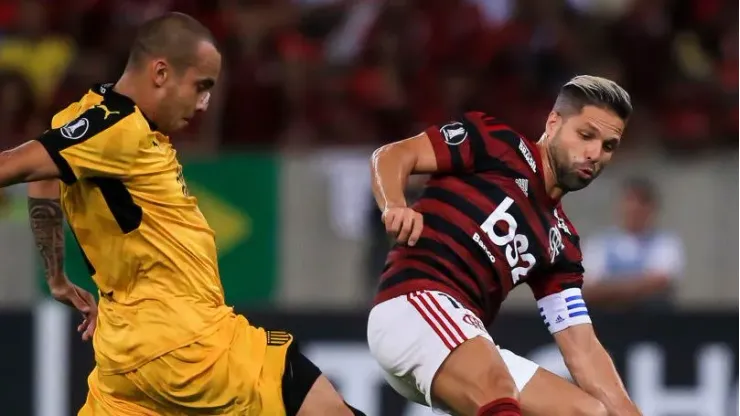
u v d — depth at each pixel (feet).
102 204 47.11
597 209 99.50
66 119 48.08
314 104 112.57
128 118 46.50
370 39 118.93
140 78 47.60
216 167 98.43
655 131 114.83
